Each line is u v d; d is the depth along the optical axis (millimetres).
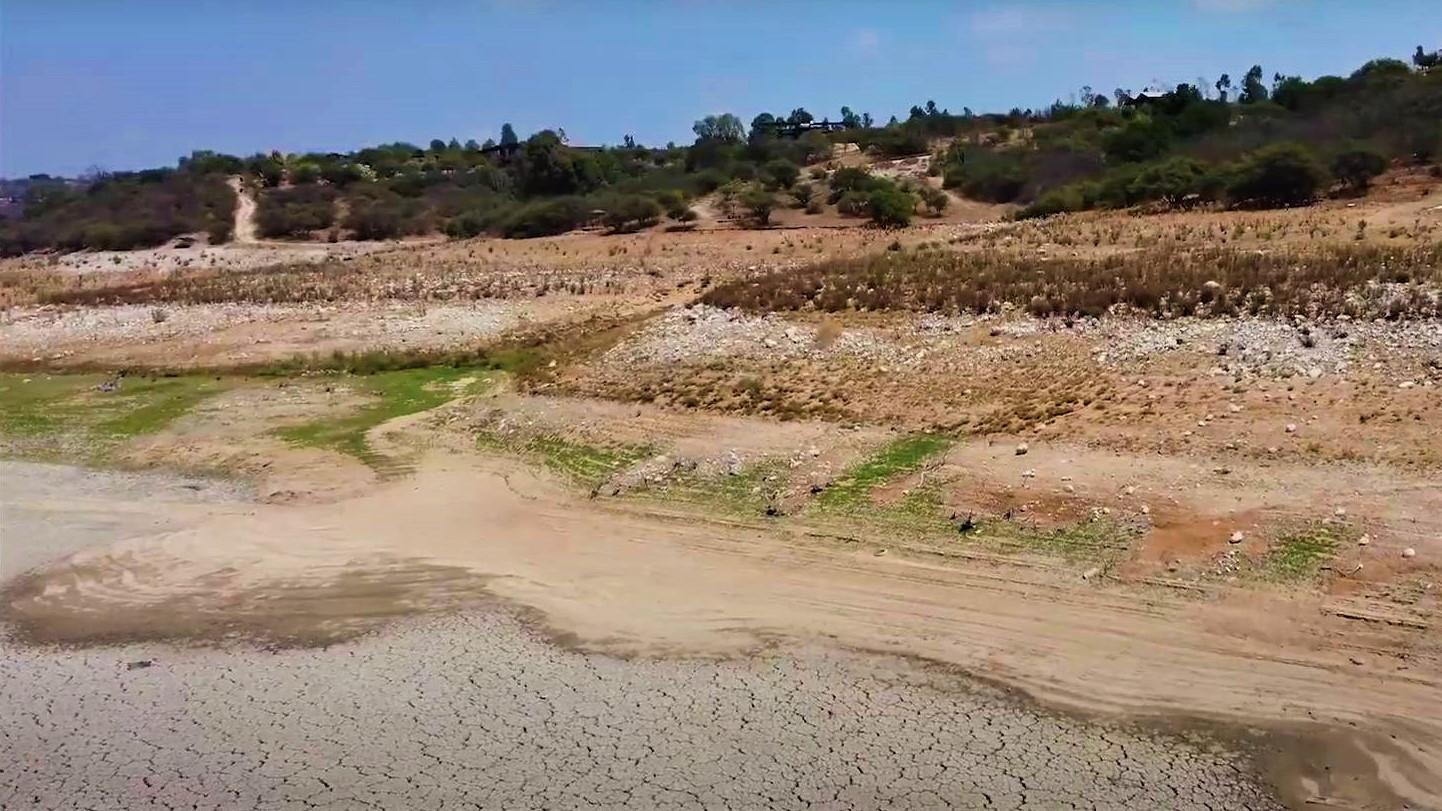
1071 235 40656
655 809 11867
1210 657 14047
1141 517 17406
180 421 28203
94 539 20516
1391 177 43594
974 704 13539
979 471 19812
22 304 46938
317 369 33250
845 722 13305
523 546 19203
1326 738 12453
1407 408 19312
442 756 13031
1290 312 24188
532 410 26625
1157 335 24500
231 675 15211
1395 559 15289
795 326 29250
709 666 14781
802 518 19125
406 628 16344
